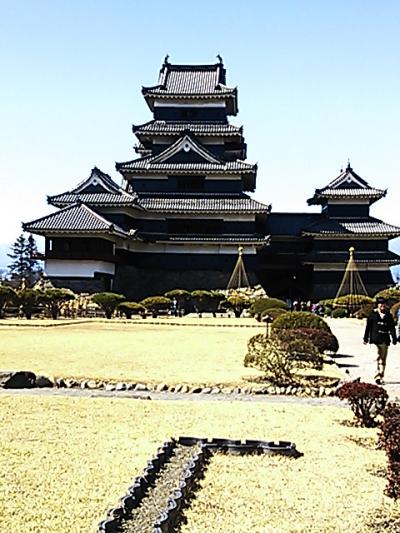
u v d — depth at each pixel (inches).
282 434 471.5
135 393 660.7
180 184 2581.2
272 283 2733.8
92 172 2496.3
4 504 302.4
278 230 2741.1
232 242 2470.5
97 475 351.9
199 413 539.2
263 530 285.0
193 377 727.7
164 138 2726.4
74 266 2281.0
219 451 417.4
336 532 285.4
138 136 2719.0
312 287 2605.8
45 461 377.1
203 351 994.1
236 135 2669.8
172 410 548.7
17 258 4261.8
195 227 2527.1
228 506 315.6
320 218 2706.7
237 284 2445.9
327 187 2679.6
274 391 675.4
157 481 348.5
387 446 339.0
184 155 2598.4
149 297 2283.5
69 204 2407.7
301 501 326.0
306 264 2620.6
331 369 812.0
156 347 1046.4
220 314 2132.1
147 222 2539.4
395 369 857.5
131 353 951.0
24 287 2217.0
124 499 300.8
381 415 509.7
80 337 1211.9
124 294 2450.8
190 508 310.8
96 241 2276.1
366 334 753.6
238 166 2551.7
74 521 283.3
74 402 572.7
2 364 802.8
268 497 331.0
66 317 1919.3
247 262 2501.2
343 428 496.4
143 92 2728.8
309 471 379.6
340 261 2564.0
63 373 735.1
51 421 488.1
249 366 751.7
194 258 2527.1
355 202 2662.4
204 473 370.9
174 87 2780.5
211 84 2790.4
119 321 1743.4
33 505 302.2
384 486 351.9
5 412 519.8
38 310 1919.3
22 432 448.5
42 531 270.8
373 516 306.2
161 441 434.6
